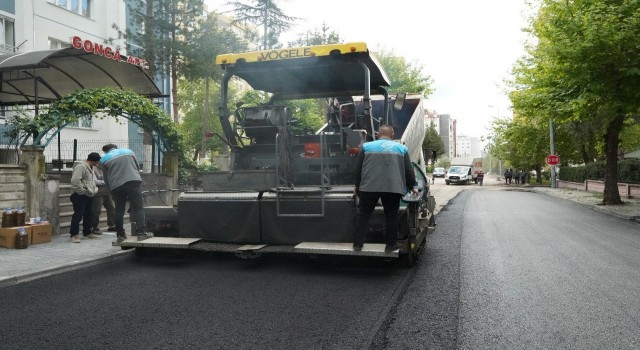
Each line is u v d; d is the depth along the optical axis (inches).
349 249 239.3
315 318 182.2
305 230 258.8
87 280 242.5
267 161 301.1
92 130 824.9
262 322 177.3
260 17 1249.4
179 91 1544.0
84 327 171.8
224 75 298.4
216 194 275.9
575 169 1373.0
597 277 254.5
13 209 337.4
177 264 281.9
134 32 992.2
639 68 543.5
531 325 176.1
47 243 341.7
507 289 228.1
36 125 373.1
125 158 294.5
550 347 154.9
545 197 1043.3
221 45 957.2
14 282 237.1
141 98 470.0
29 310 192.2
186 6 938.7
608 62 557.9
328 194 255.8
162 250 293.9
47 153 673.6
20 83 529.0
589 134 1077.1
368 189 235.3
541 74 726.5
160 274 256.1
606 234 431.5
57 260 280.2
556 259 305.6
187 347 152.6
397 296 213.8
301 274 255.8
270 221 263.7
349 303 202.5
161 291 221.0
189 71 960.9
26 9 756.6
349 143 282.0
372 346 154.3
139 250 297.3
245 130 291.4
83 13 884.6
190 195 279.9
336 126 316.5
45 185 370.9
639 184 862.5
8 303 202.1
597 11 549.6
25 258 286.4
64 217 399.2
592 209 729.6
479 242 376.2
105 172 295.3
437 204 783.7
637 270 272.8
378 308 195.6
